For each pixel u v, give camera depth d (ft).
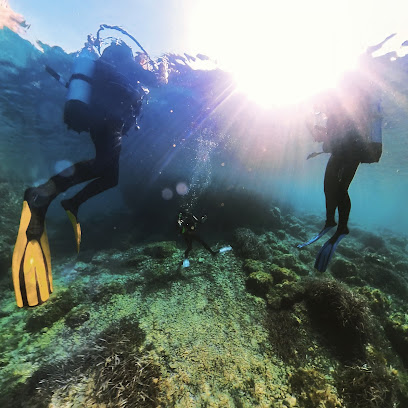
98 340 13.12
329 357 13.17
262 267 21.44
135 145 36.45
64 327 14.47
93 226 34.06
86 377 11.11
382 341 14.47
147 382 10.98
